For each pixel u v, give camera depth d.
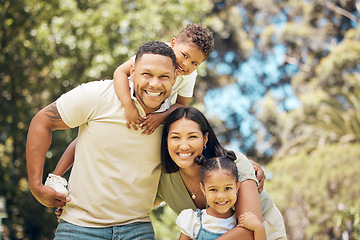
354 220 12.43
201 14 12.66
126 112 3.54
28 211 12.23
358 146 13.42
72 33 10.99
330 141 16.67
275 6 24.53
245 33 22.56
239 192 3.62
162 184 3.88
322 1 24.00
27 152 3.63
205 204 3.86
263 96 24.00
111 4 11.12
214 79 22.11
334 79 19.59
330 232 13.11
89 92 3.60
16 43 11.17
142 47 3.54
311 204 12.94
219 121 22.12
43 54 10.89
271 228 3.94
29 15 11.15
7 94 11.64
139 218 3.69
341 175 12.70
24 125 11.23
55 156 10.87
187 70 4.16
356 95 17.19
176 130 3.56
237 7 23.81
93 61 10.34
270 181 13.65
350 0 23.61
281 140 21.16
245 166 3.70
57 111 3.61
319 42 23.56
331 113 16.52
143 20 11.04
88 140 3.61
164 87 3.50
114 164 3.56
